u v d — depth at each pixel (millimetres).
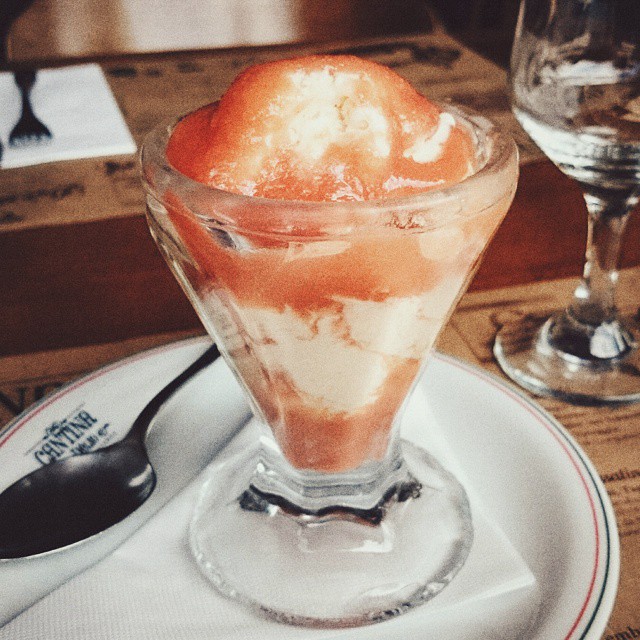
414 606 223
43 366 312
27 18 653
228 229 187
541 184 417
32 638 213
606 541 226
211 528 247
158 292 347
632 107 322
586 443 277
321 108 197
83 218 394
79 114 505
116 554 236
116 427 280
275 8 699
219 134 199
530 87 329
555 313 342
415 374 237
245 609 225
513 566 227
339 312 202
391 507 254
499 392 289
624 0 311
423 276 199
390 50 613
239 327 219
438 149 204
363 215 180
